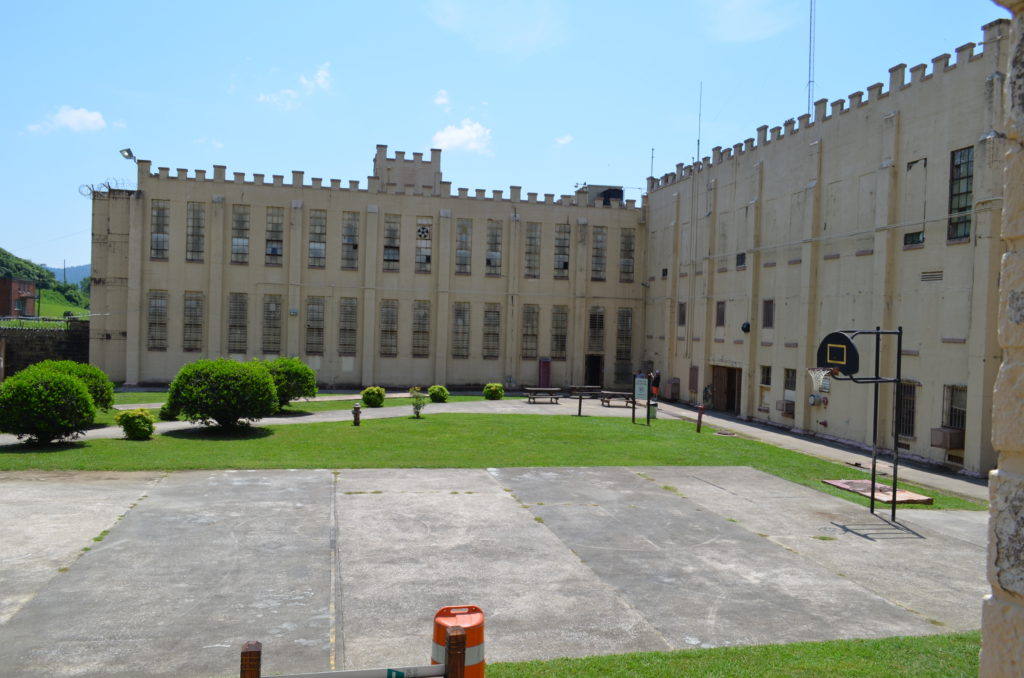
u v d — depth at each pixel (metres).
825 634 9.23
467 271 47.84
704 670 7.78
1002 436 2.99
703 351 39.44
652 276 47.75
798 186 31.47
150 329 44.41
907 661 8.09
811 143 30.62
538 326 48.56
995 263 21.59
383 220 46.88
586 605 10.05
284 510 14.50
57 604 9.49
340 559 11.66
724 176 38.03
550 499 16.23
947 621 9.82
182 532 12.81
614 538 13.37
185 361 44.72
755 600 10.43
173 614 9.29
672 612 9.88
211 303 44.66
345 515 14.29
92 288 44.94
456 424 28.52
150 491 15.73
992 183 21.58
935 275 23.84
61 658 7.99
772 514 15.57
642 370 48.97
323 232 46.12
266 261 45.47
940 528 14.80
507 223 48.25
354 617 9.37
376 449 22.12
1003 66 21.73
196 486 16.33
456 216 47.69
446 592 10.38
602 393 39.19
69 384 21.34
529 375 48.50
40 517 13.42
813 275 30.17
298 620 9.21
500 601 10.11
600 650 8.59
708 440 26.08
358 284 46.56
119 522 13.29
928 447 23.75
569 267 48.81
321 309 46.19
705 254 39.62
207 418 25.28
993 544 3.01
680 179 43.44
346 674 4.85
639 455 22.25
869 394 26.53
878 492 17.89
